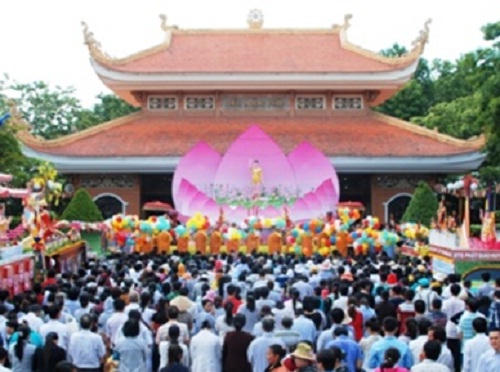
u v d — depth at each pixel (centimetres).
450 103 8344
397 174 6675
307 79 6812
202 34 7550
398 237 4662
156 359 1834
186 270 2886
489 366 1508
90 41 6769
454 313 2059
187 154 5919
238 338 1761
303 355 1361
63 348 1702
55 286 2286
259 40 7525
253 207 5703
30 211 3700
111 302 2102
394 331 1566
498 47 5341
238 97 7062
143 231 4575
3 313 1883
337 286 2239
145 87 6862
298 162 5909
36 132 8662
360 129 6844
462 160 6412
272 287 2289
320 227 4544
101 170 6494
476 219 6794
